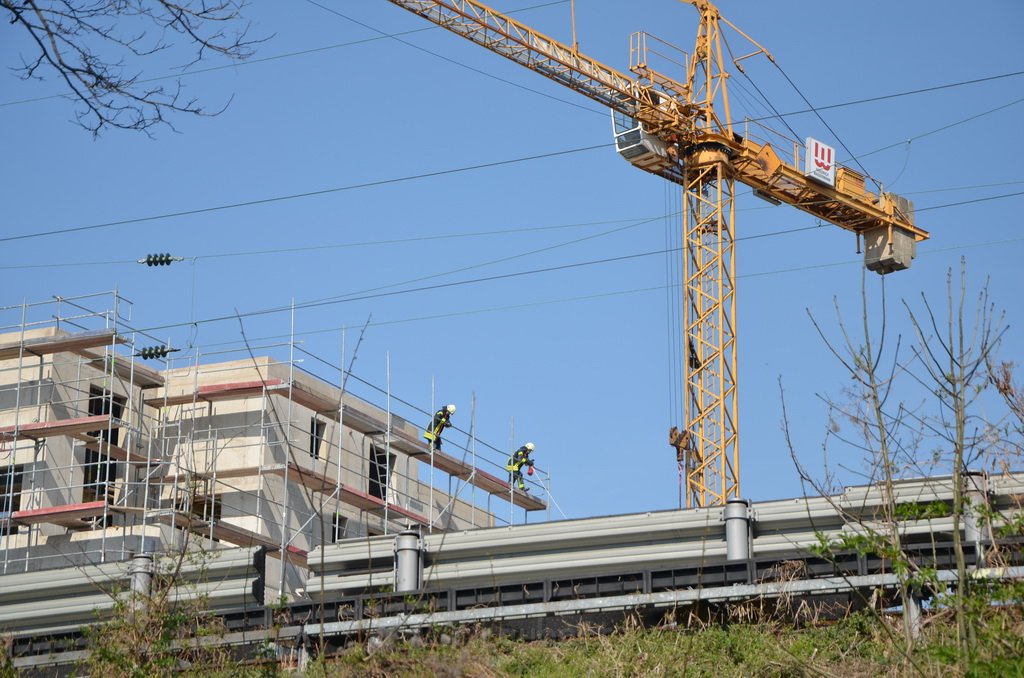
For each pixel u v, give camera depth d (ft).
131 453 193.88
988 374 63.41
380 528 211.20
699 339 258.57
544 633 97.09
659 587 97.09
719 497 250.37
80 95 54.60
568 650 92.63
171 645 90.84
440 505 227.20
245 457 192.13
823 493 64.80
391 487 213.05
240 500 191.11
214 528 177.37
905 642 71.46
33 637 108.58
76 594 114.01
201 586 105.60
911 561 65.05
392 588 102.22
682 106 261.85
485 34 242.78
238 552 106.52
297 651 96.58
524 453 235.20
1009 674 60.29
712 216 262.88
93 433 194.49
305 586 104.99
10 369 188.14
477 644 91.20
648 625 95.66
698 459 253.65
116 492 194.80
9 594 114.62
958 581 65.98
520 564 102.32
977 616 62.90
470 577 102.58
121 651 88.94
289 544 182.19
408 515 205.87
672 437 254.88
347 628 94.84
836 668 81.25
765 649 86.84
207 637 92.38
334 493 188.75
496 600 98.37
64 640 106.01
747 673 84.94
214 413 197.67
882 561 90.12
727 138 262.06
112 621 92.53
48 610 112.98
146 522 186.60
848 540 65.26
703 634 90.89
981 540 71.46
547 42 247.91
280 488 193.98
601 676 86.53
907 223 280.31
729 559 97.71
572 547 102.47
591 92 256.11
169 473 193.47
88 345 190.08
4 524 181.78
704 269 261.24
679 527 100.37
